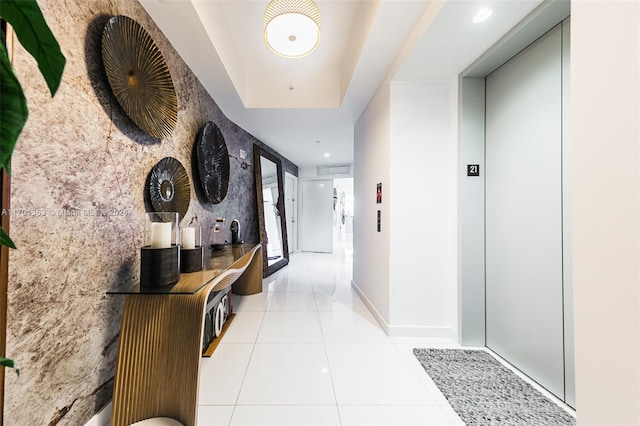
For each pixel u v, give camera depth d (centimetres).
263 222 471
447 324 240
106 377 135
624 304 69
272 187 532
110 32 134
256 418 142
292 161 681
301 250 782
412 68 218
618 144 70
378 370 188
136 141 161
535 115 176
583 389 79
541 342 171
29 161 97
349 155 607
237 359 201
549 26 162
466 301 223
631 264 67
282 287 403
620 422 70
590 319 77
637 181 66
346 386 170
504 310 202
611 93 72
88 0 124
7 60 39
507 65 199
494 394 163
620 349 70
